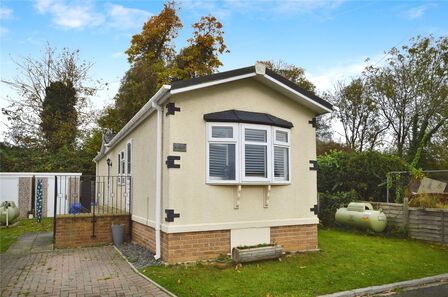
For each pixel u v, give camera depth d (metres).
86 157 28.08
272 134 8.66
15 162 27.25
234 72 8.28
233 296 5.63
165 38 28.09
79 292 5.83
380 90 26.44
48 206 18.39
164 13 27.72
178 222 7.61
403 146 26.09
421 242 10.60
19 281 6.48
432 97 23.39
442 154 24.20
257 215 8.51
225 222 8.08
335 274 7.00
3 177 17.91
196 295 5.66
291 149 9.23
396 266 7.75
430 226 10.71
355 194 13.54
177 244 7.58
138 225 10.15
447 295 6.12
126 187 12.30
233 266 7.36
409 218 11.30
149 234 9.05
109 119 29.12
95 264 7.80
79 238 10.03
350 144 32.78
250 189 8.47
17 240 11.19
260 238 8.51
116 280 6.50
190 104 8.01
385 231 11.63
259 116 8.61
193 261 7.68
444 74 23.25
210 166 8.07
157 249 8.02
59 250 9.48
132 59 28.61
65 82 30.48
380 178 13.56
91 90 31.42
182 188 7.72
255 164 8.37
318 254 8.68
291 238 8.98
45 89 30.03
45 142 28.91
